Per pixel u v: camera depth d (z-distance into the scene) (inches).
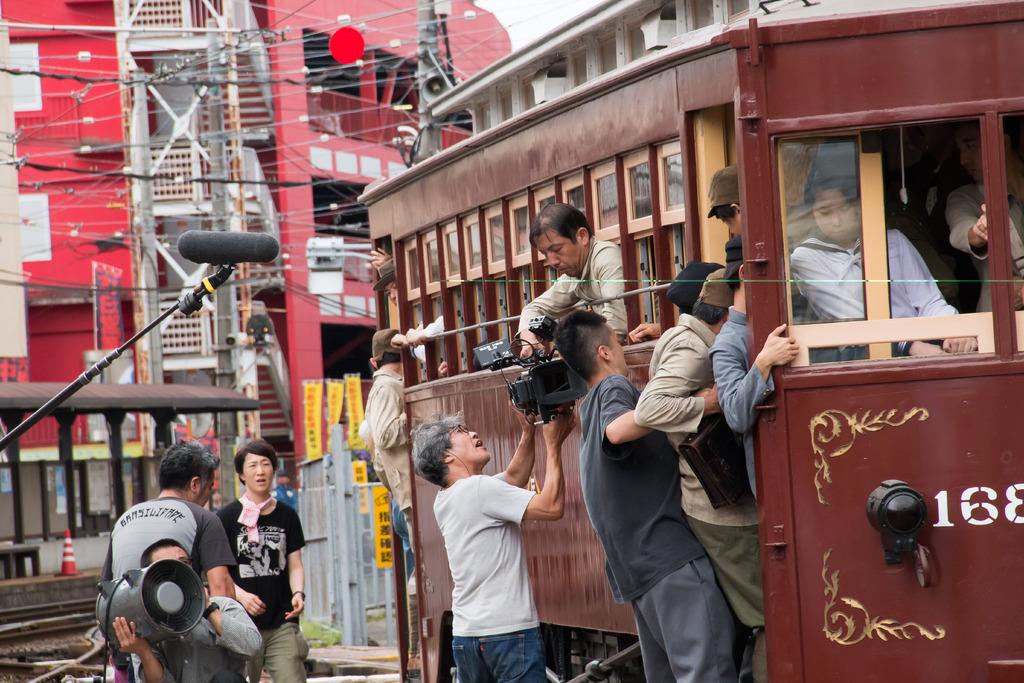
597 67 582.2
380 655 1010.1
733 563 377.7
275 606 603.2
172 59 2158.0
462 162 585.6
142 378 2175.2
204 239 466.6
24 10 2262.6
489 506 437.4
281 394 2391.7
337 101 2423.7
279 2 2251.5
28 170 2287.2
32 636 1264.8
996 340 350.0
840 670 344.8
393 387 707.4
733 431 371.2
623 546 384.2
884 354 356.5
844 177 356.8
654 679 400.2
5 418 1628.9
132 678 486.3
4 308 1950.1
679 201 424.8
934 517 344.8
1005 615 343.6
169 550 454.0
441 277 619.5
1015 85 350.0
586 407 394.9
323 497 1180.5
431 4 986.1
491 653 437.7
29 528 1627.7
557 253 468.4
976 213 378.3
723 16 486.9
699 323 380.5
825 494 346.6
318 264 1593.3
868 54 350.9
